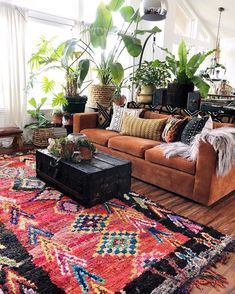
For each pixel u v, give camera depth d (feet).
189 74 11.23
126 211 7.66
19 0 13.44
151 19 9.85
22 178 9.51
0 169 10.30
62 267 5.25
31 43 14.19
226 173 8.25
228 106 11.09
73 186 7.90
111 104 14.42
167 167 9.04
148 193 9.05
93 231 6.56
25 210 7.32
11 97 13.55
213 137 7.73
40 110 14.84
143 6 9.20
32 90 14.70
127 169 8.38
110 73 13.98
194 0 20.45
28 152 12.87
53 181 8.68
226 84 15.61
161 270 5.36
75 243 6.04
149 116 12.26
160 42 18.95
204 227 7.09
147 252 5.89
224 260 5.80
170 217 7.50
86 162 8.19
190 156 8.66
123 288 4.84
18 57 13.35
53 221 6.87
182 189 8.71
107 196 8.05
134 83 14.43
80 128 12.57
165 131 10.71
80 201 7.76
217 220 7.51
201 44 24.03
